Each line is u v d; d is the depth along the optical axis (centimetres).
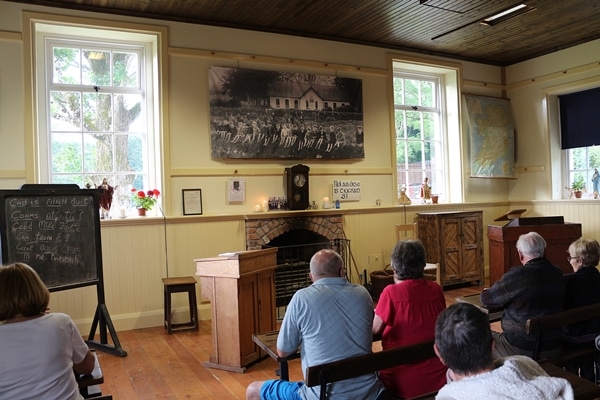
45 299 188
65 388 181
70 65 512
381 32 609
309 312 206
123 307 489
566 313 239
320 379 180
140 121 542
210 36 545
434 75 740
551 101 720
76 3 479
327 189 617
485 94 759
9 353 172
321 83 606
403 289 224
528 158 750
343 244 606
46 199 373
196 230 525
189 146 532
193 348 423
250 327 375
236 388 331
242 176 559
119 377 355
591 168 695
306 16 543
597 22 597
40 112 492
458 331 130
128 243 492
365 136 644
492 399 119
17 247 357
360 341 208
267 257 398
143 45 539
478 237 670
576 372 275
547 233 550
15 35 459
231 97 549
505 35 636
